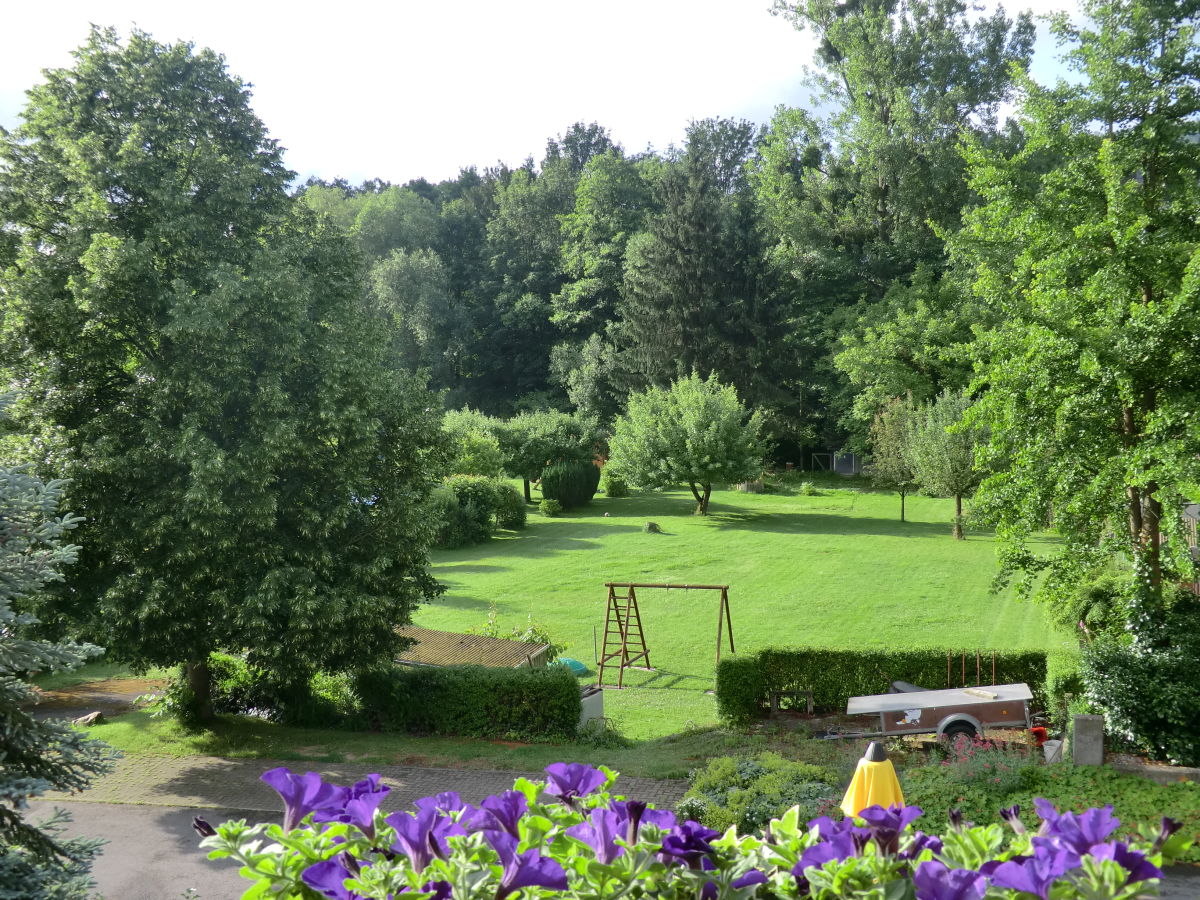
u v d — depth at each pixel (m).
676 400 53.81
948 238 40.81
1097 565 15.55
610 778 3.43
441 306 83.56
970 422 16.62
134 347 17.81
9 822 7.66
